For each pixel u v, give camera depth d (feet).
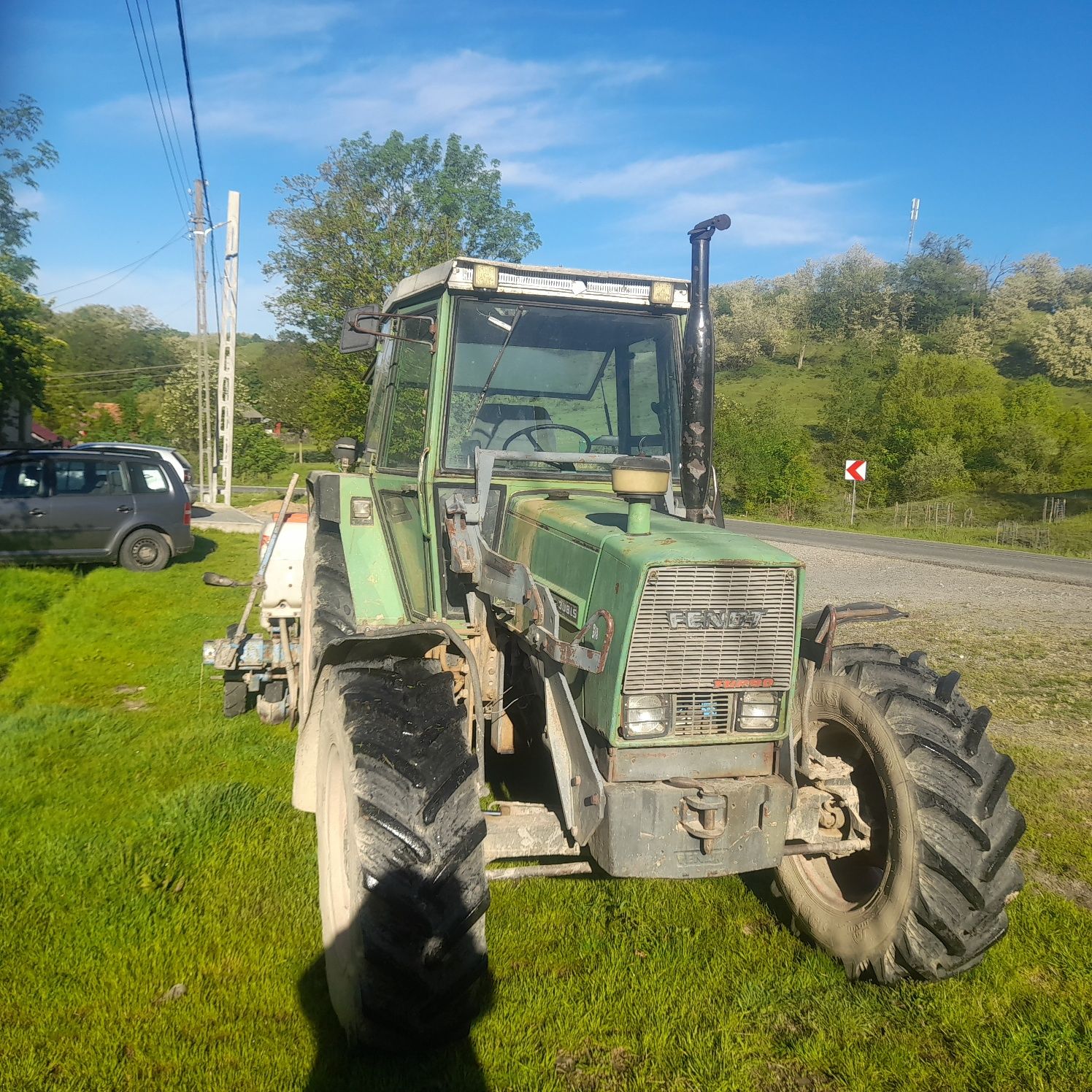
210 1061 9.59
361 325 12.75
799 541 81.46
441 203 71.51
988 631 34.71
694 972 11.39
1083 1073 9.64
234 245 81.92
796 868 12.38
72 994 10.62
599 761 10.07
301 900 12.79
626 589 9.58
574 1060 9.78
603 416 13.48
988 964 11.59
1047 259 374.43
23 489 42.37
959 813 10.25
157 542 43.80
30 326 46.14
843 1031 10.31
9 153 48.73
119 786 16.79
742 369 307.99
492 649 12.10
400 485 14.20
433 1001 8.75
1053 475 137.08
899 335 321.52
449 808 9.25
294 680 19.33
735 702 10.03
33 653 26.91
